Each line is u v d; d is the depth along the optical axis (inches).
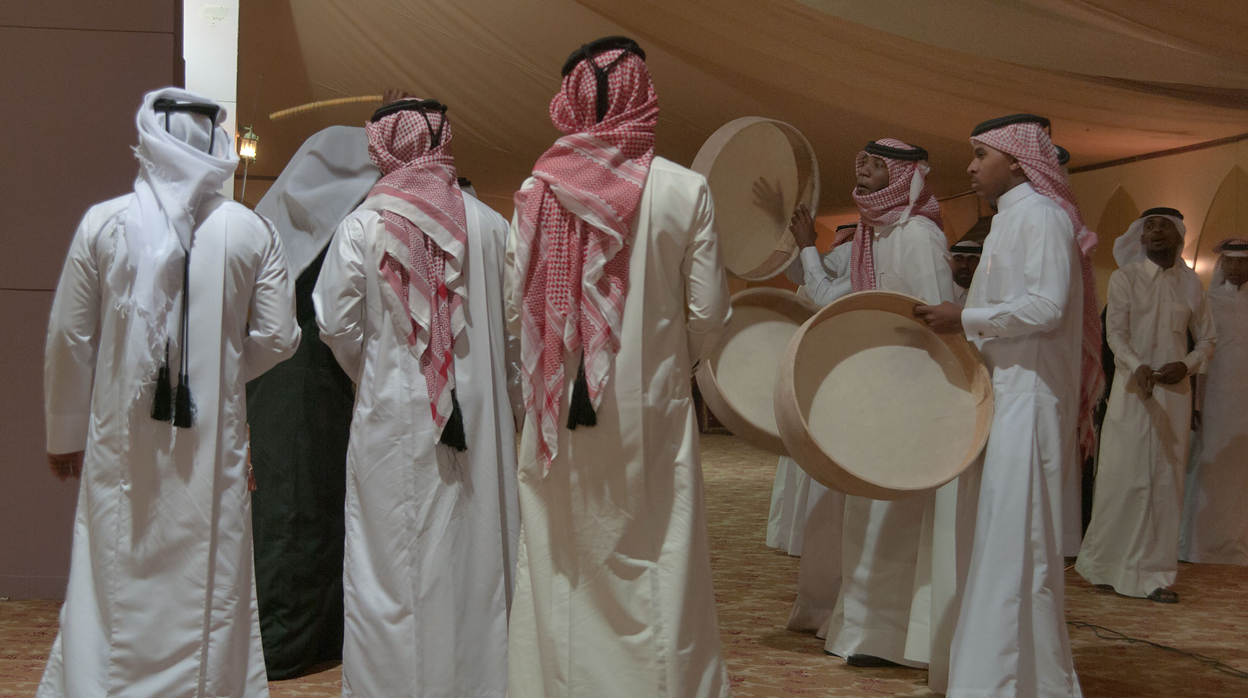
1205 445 217.9
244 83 378.3
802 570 144.1
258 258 92.6
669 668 85.0
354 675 100.7
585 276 86.2
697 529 88.7
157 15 156.3
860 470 103.7
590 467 86.4
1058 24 269.1
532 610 89.2
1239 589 187.2
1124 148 368.8
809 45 311.3
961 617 104.8
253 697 90.4
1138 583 179.5
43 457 153.3
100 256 87.2
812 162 130.6
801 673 123.4
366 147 129.7
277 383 123.6
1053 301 103.0
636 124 89.4
